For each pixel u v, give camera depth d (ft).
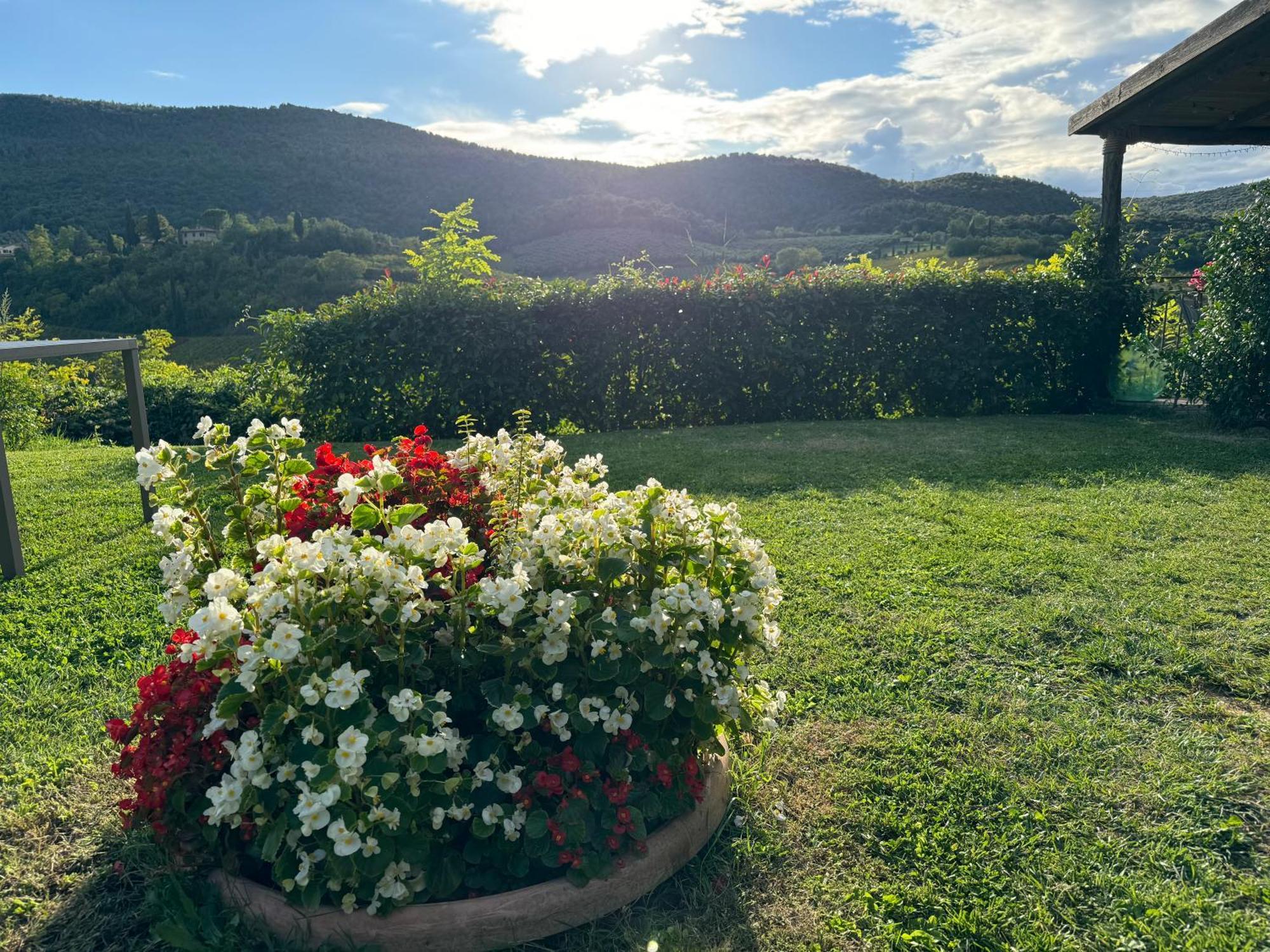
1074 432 26.30
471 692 6.91
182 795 5.99
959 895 6.48
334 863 5.51
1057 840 7.08
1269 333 24.30
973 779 7.94
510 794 6.48
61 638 10.91
